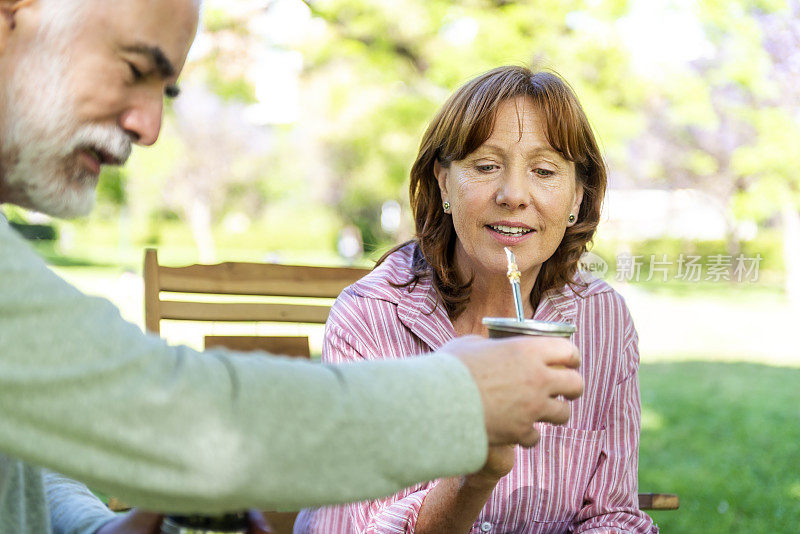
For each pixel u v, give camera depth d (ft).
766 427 22.27
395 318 5.92
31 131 2.99
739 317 45.83
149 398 2.58
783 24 33.06
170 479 2.61
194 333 26.08
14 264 2.61
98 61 2.99
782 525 15.11
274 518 6.06
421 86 35.60
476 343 3.17
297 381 2.75
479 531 5.65
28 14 2.95
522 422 3.06
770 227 51.21
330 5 34.06
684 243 41.04
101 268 79.77
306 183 89.71
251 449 2.65
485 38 30.53
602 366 6.03
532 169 5.62
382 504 5.32
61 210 3.19
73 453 2.58
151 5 3.01
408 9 33.04
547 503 5.72
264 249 101.71
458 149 5.61
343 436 2.74
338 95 35.81
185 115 89.35
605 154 6.57
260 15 37.42
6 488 3.43
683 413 23.90
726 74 32.96
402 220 38.34
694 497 16.52
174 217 106.73
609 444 5.94
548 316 6.07
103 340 2.61
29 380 2.52
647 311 47.75
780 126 34.40
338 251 97.30
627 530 5.65
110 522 3.85
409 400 2.84
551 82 5.67
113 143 3.10
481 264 5.74
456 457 2.89
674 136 40.06
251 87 38.99
